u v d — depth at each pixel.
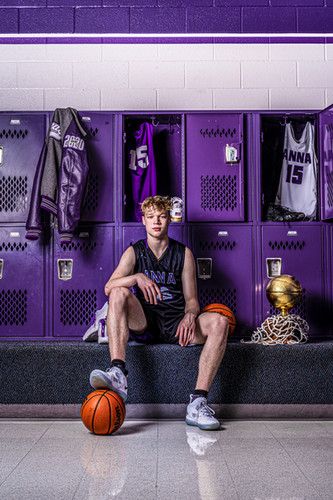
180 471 2.17
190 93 4.25
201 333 3.04
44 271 3.65
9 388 3.14
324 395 3.15
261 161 3.76
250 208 3.70
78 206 3.49
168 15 4.26
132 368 3.12
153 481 2.06
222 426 2.96
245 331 3.64
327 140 3.67
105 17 4.25
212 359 2.94
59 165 3.55
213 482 2.04
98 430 2.70
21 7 4.25
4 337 3.63
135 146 3.92
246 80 4.26
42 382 3.14
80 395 3.14
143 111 3.72
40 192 3.52
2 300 3.64
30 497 1.90
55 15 4.25
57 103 4.23
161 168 4.06
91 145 3.68
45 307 3.64
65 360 3.14
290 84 4.27
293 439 2.67
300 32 4.27
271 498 1.88
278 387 3.15
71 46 4.24
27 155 3.66
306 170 3.89
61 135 3.57
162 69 4.25
